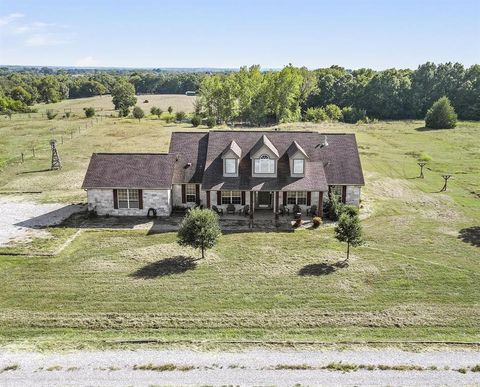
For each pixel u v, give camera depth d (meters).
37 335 20.73
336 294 24.69
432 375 17.89
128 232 33.97
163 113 112.06
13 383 17.23
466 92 110.81
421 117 116.75
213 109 99.31
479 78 113.00
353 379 17.62
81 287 25.31
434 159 60.75
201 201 38.69
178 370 18.11
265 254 30.02
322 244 31.91
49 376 17.67
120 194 37.12
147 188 36.75
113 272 27.20
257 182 37.25
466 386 17.25
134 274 26.97
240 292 24.83
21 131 78.25
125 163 38.50
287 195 38.03
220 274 27.00
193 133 41.88
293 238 33.03
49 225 35.31
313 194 37.97
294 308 23.22
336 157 40.16
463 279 26.58
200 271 27.39
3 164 53.50
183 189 38.53
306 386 17.20
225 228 34.88
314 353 19.34
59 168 52.50
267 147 37.06
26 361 18.61
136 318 22.20
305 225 35.84
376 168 55.31
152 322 21.86
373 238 33.38
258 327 21.50
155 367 18.27
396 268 27.98
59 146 65.06
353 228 28.77
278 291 24.97
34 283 25.77
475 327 21.61
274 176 37.62
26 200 41.75
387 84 117.62
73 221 36.25
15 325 21.50
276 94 96.06
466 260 29.48
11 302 23.62
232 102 95.19
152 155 39.38
